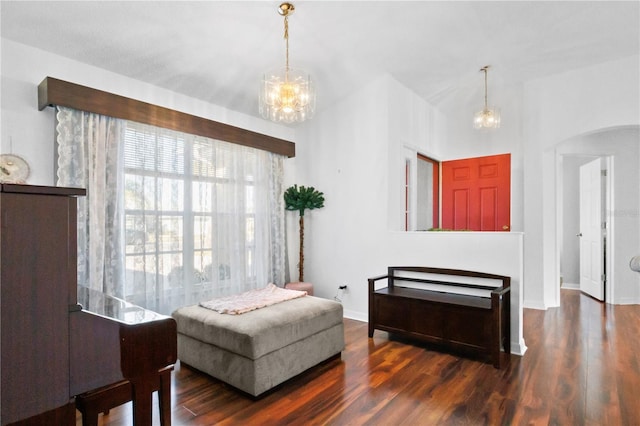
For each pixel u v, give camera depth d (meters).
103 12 2.44
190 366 2.73
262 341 2.30
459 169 5.09
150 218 3.21
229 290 3.84
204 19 2.67
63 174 2.62
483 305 2.86
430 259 3.57
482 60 3.73
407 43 3.31
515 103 4.76
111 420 2.06
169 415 1.56
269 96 2.86
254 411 2.15
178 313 2.80
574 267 5.86
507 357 2.94
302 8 2.68
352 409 2.16
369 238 4.04
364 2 2.69
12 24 2.40
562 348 3.11
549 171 4.44
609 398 2.24
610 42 3.40
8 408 1.00
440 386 2.44
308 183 4.67
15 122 2.52
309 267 4.66
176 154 3.42
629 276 4.76
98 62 2.89
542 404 2.18
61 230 1.09
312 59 3.45
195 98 3.67
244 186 4.05
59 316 1.09
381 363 2.85
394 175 4.01
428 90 4.43
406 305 3.24
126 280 3.04
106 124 2.89
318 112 4.56
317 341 2.73
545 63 3.87
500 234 3.15
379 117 3.96
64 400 1.10
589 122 3.98
